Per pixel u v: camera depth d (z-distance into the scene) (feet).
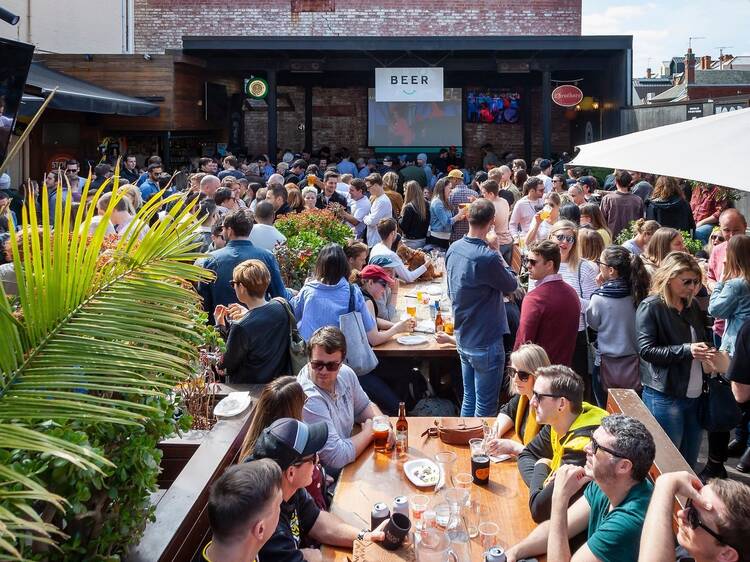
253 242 23.02
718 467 17.65
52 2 53.72
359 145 70.08
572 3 63.46
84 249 7.54
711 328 20.56
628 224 28.91
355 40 51.08
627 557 8.74
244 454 11.08
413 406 20.15
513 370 13.99
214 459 11.91
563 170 56.08
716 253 21.48
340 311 17.30
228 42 50.29
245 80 65.05
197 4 63.05
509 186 37.40
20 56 13.65
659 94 109.70
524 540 9.97
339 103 69.67
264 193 31.12
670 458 10.57
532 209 31.40
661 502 8.10
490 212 17.19
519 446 12.89
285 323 15.79
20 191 36.78
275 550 9.33
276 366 15.78
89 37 56.90
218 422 13.56
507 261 28.19
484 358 17.51
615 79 54.65
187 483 11.00
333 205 32.48
